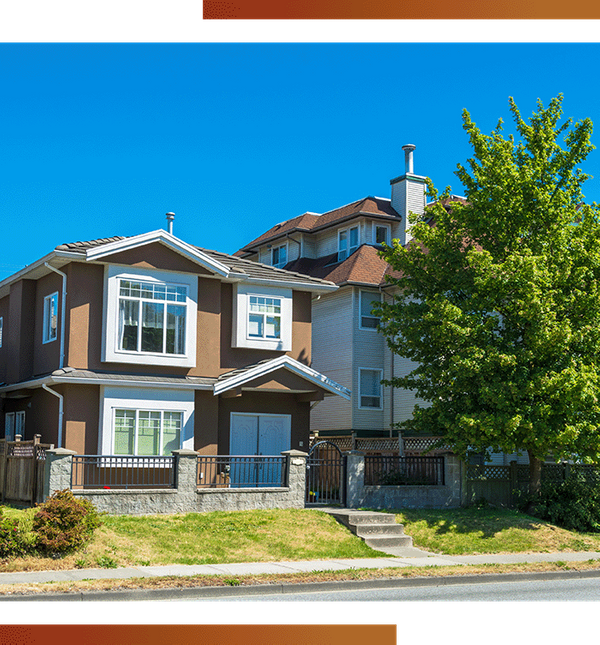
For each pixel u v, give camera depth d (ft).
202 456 60.75
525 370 64.03
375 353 110.63
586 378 60.29
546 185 69.21
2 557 44.04
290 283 84.02
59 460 55.88
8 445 66.13
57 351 74.49
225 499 61.16
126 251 73.67
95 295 73.36
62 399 71.26
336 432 110.22
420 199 123.54
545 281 63.05
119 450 71.46
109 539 49.37
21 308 82.07
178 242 75.51
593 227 67.67
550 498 69.26
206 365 78.02
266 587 41.19
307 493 68.23
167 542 51.01
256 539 53.83
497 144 69.10
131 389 72.64
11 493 63.82
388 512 64.69
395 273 110.83
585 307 64.69
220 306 80.59
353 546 54.95
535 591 42.65
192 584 40.24
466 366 63.10
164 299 75.61
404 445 91.66
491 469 73.00
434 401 68.28
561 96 71.00
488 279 64.13
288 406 82.74
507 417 61.46
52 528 46.11
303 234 130.41
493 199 69.15
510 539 60.44
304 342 85.66
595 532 65.72
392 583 44.60
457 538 59.77
